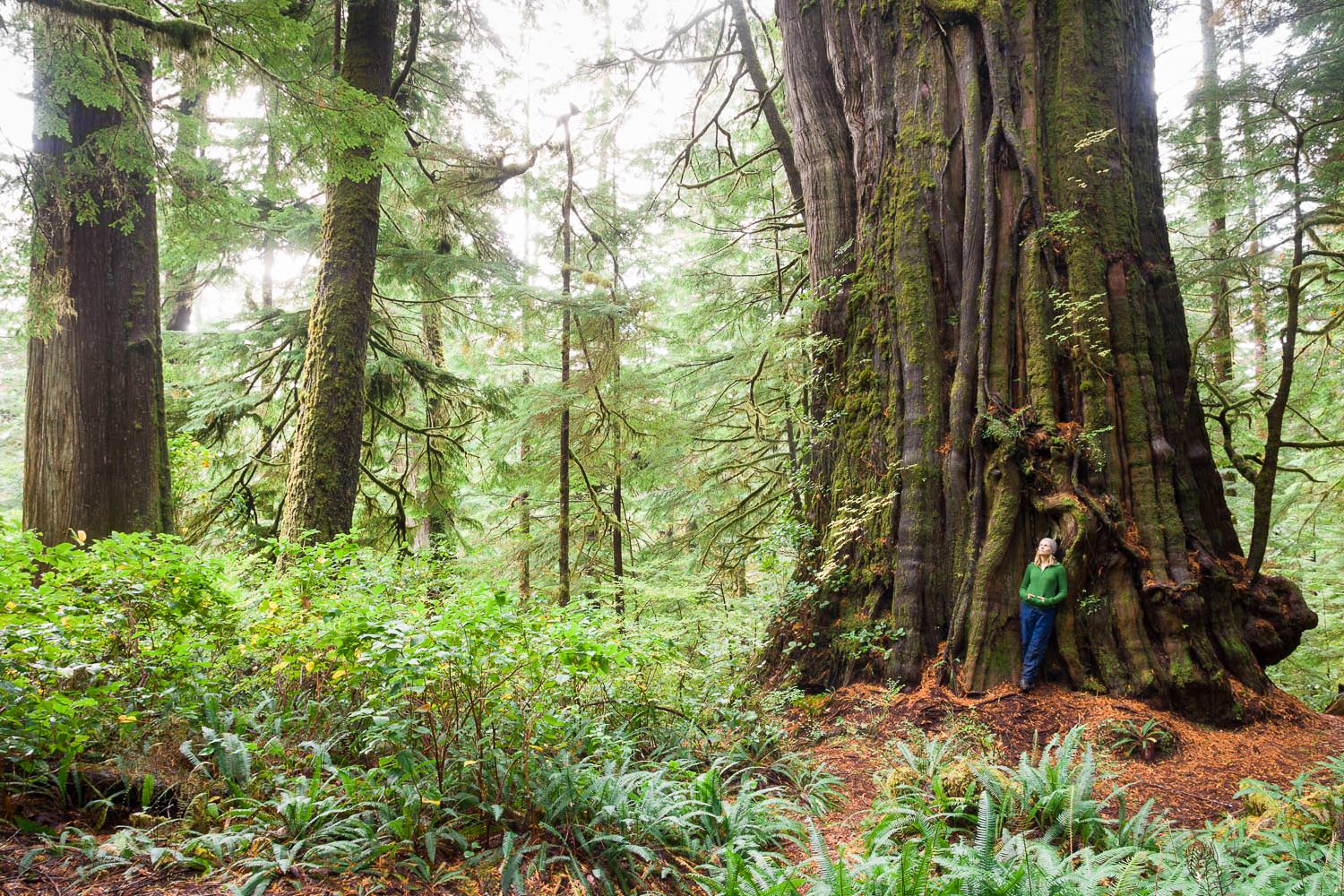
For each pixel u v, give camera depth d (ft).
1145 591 23.16
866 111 30.12
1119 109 27.12
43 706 11.93
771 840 15.49
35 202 21.18
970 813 16.44
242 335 39.37
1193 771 19.49
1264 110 34.01
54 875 10.32
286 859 11.15
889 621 25.96
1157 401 25.20
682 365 46.68
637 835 14.17
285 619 17.63
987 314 26.05
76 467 23.88
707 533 46.93
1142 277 26.16
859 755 21.68
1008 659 23.82
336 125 22.63
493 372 57.16
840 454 29.40
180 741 14.12
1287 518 50.75
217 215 25.05
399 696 15.28
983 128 27.25
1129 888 11.64
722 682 26.76
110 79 20.65
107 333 24.50
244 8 19.20
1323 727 21.98
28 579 14.40
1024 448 24.88
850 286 30.50
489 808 13.34
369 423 43.16
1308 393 38.93
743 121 51.72
